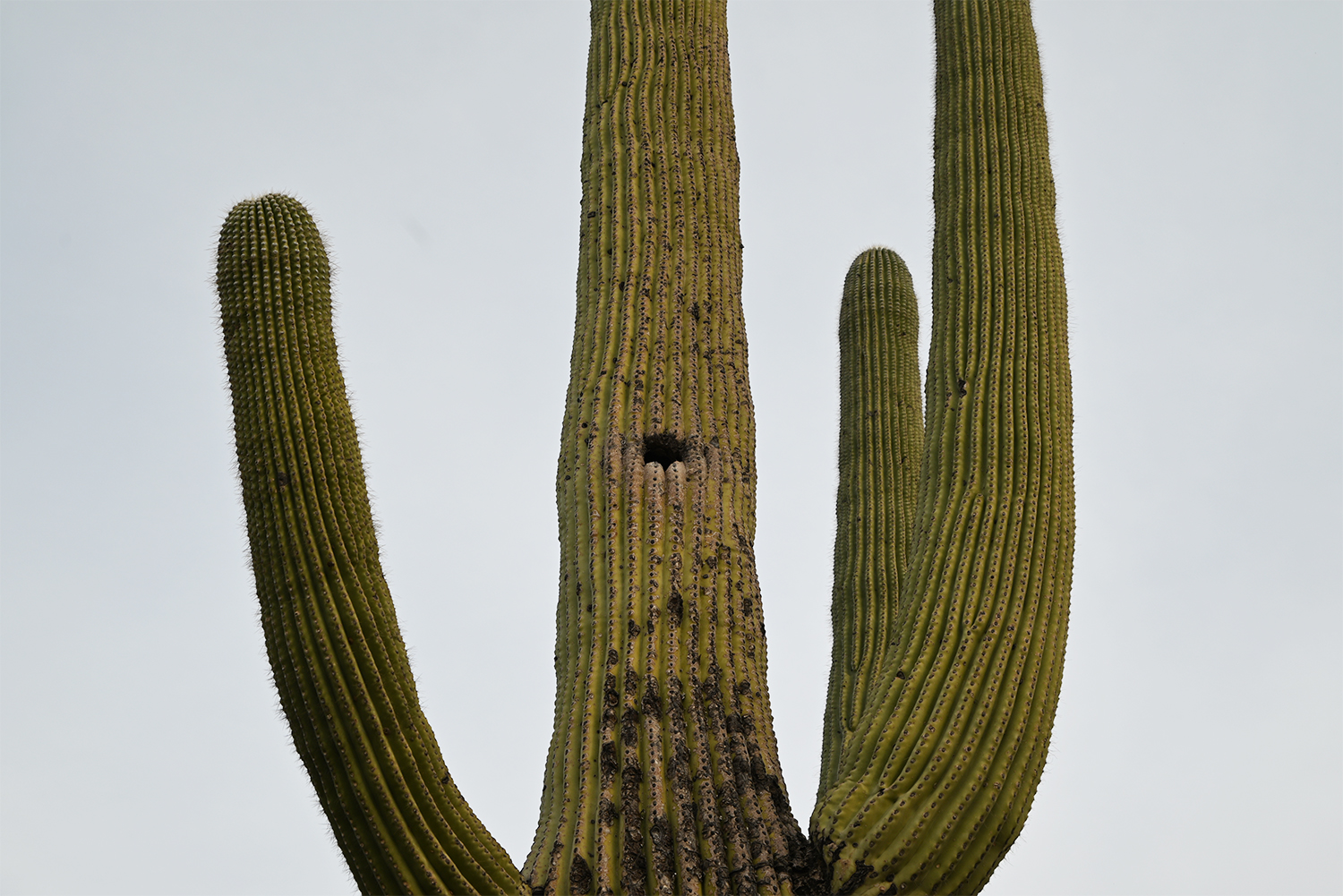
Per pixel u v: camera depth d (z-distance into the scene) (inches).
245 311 362.0
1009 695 371.2
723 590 403.2
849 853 350.6
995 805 358.6
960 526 406.9
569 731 380.8
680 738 370.0
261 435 351.3
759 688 395.5
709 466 427.5
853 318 577.3
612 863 351.6
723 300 467.5
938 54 516.4
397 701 339.6
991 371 434.6
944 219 475.8
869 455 542.3
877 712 381.7
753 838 356.8
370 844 332.5
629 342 445.4
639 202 472.7
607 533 407.8
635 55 508.7
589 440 426.9
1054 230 467.5
